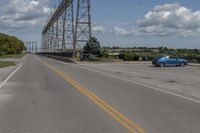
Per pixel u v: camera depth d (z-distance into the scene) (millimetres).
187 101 15305
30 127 9586
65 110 12461
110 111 12258
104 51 86438
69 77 29062
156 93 18375
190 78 29875
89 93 17766
